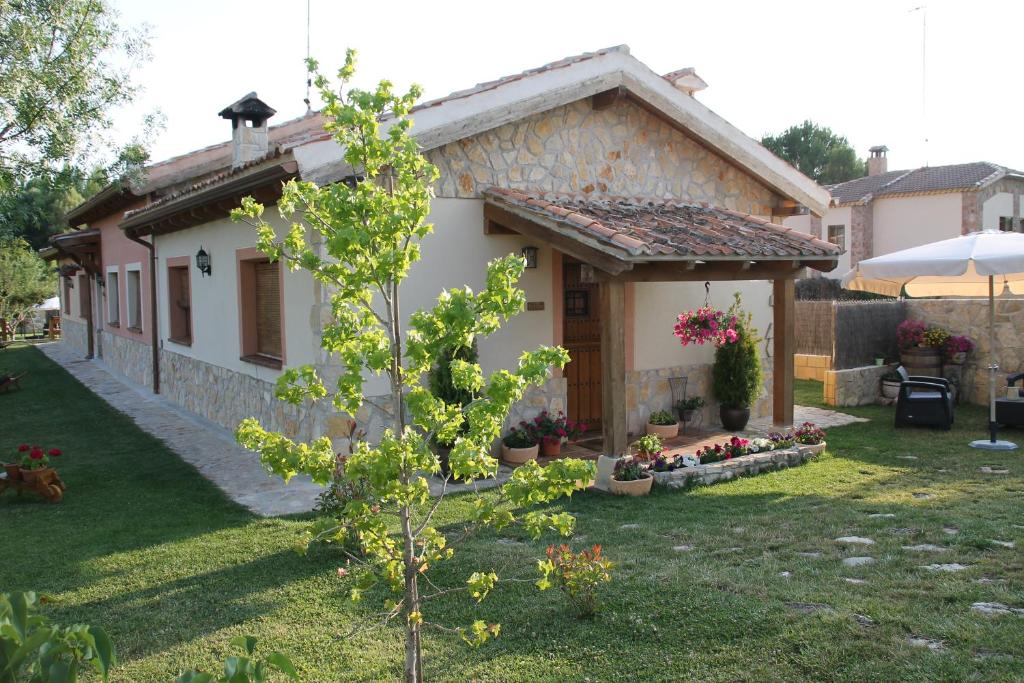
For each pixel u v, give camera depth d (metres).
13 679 2.31
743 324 11.55
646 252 7.86
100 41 12.55
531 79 9.34
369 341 3.71
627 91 10.23
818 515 7.05
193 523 7.30
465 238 9.30
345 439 8.69
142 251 16.44
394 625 5.00
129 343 18.28
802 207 12.34
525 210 8.76
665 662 4.23
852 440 10.77
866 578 5.27
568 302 10.95
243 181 8.81
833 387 13.77
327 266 3.67
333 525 3.75
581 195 10.30
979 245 9.67
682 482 8.48
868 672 3.91
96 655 2.46
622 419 8.46
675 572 5.53
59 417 13.48
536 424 9.77
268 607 5.29
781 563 5.69
